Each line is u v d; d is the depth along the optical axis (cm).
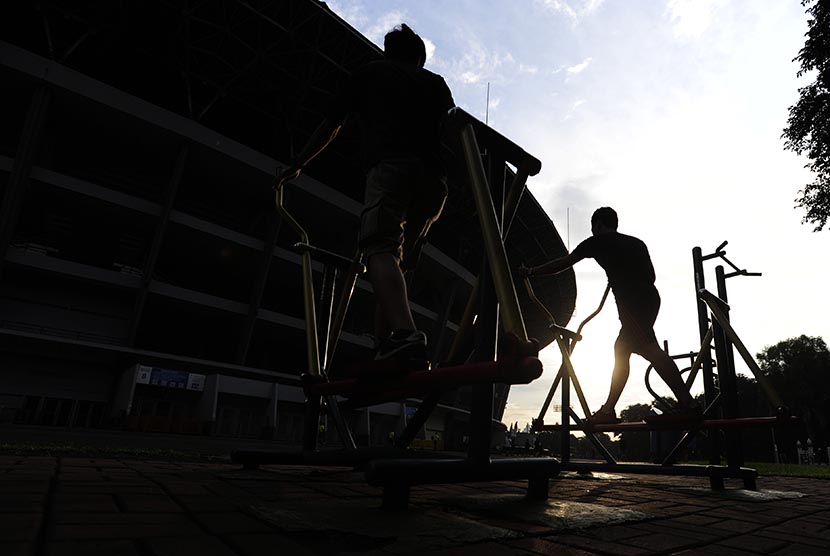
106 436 1694
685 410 313
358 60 3362
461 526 132
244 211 3791
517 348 122
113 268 3222
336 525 125
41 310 2891
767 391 300
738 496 288
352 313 4203
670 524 170
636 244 322
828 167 1600
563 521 152
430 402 234
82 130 2884
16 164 2406
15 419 2620
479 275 187
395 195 162
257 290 3231
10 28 2758
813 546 142
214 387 3009
